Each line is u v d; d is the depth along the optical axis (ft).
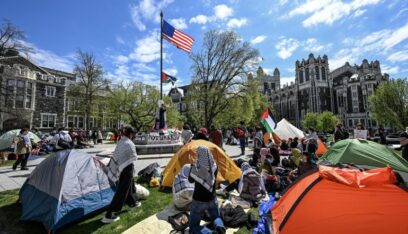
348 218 11.57
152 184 24.49
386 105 125.90
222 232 12.51
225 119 117.91
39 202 15.89
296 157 30.78
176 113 147.02
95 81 117.19
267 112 48.75
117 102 129.39
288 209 12.94
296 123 263.49
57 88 130.82
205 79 101.65
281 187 22.45
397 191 11.52
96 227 15.06
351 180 12.19
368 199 11.61
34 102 118.93
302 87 259.60
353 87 229.25
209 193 12.43
